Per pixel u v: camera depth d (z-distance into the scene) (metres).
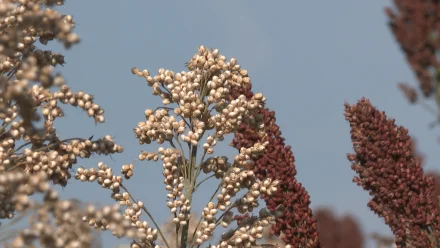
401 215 14.19
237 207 11.18
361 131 14.53
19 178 7.43
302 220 12.14
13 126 9.21
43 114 9.21
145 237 10.71
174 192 10.99
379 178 14.26
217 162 11.32
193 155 11.31
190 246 11.00
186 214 11.01
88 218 9.38
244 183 11.22
